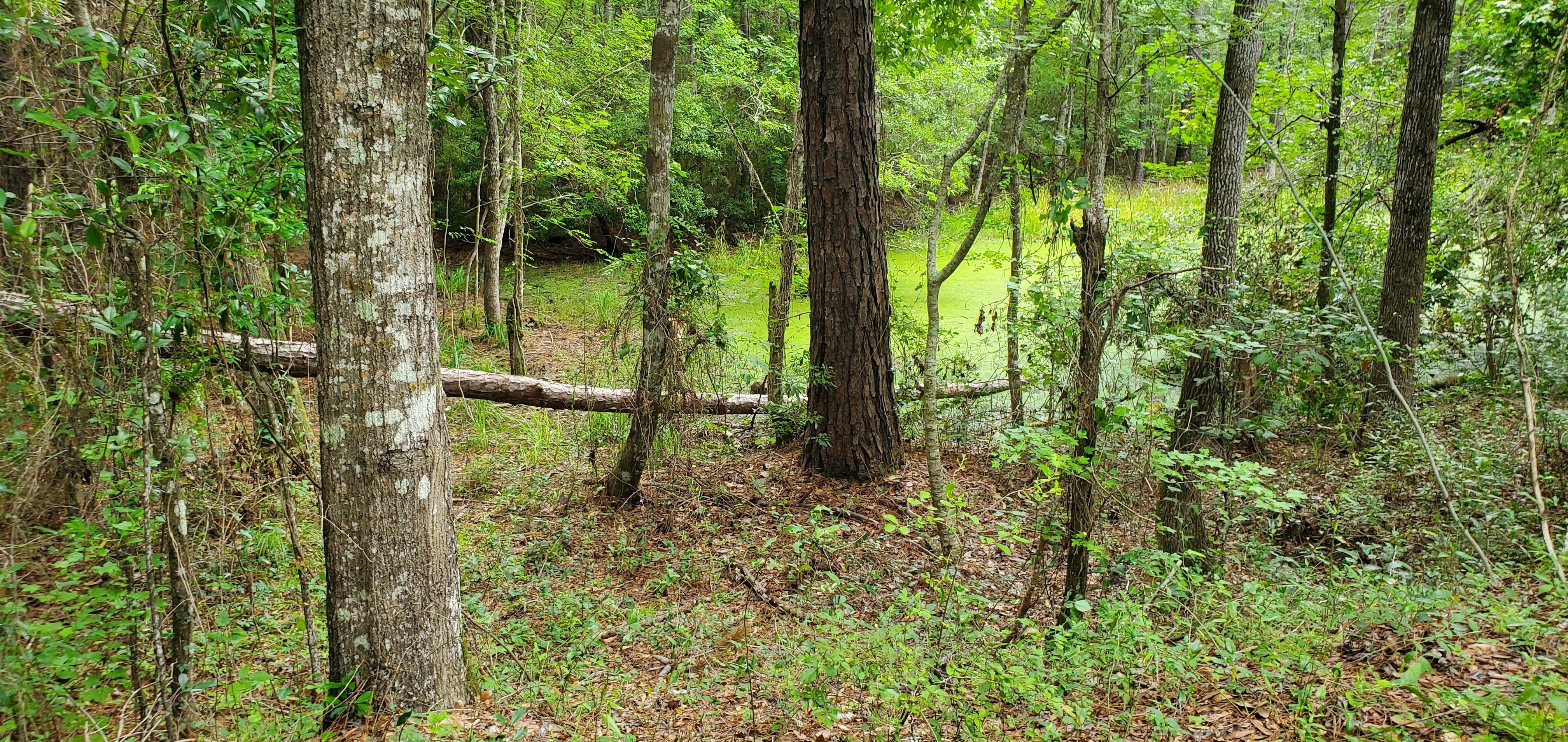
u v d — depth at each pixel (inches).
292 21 150.6
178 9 139.6
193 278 144.9
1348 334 246.4
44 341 121.2
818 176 275.6
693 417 275.3
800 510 265.7
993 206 371.9
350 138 119.0
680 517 262.4
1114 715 133.0
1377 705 122.8
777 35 772.0
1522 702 102.7
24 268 118.4
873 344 281.9
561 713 145.7
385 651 133.2
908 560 233.8
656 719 148.1
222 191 138.8
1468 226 330.3
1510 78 320.2
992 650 153.0
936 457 214.7
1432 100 264.5
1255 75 263.1
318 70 117.0
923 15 327.9
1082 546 167.6
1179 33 208.8
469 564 220.7
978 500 273.9
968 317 486.6
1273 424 244.8
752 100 623.5
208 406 151.1
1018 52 216.4
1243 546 221.5
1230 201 261.6
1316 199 355.9
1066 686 139.2
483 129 618.2
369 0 116.6
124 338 122.3
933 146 539.2
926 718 134.6
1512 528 190.2
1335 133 317.7
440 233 725.3
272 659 158.6
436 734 125.2
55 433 121.4
